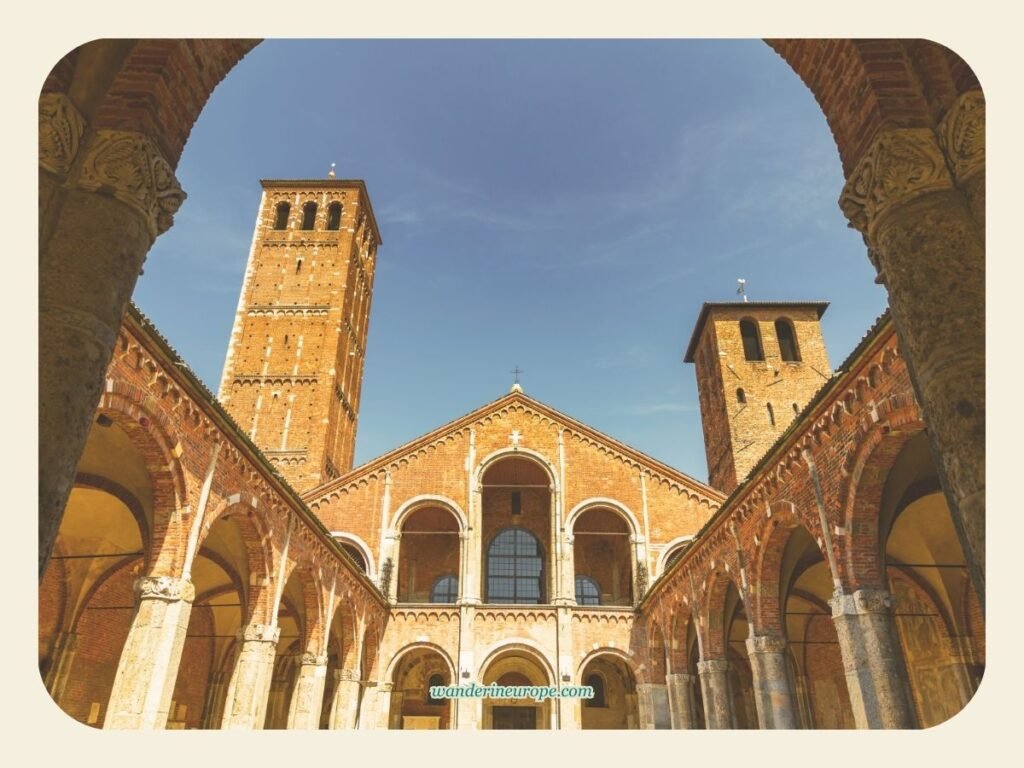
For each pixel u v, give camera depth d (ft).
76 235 18.72
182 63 22.48
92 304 18.07
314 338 173.37
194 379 52.85
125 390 46.42
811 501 56.80
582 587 140.67
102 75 21.25
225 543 75.61
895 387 45.60
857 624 49.55
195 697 108.06
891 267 19.25
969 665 77.61
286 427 160.66
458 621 119.55
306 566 81.30
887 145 20.15
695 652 111.24
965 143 19.17
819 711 109.91
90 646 83.87
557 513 129.59
